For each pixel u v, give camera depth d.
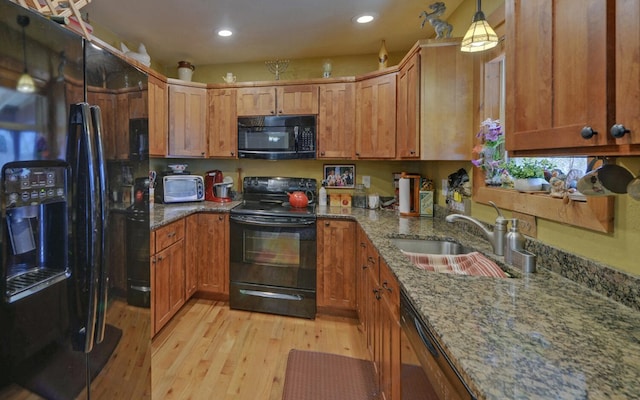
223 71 3.42
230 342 2.28
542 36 0.89
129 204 1.32
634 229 0.92
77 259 1.00
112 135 1.19
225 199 3.26
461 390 0.67
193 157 3.03
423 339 0.91
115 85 1.22
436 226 2.19
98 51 1.11
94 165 1.01
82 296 1.00
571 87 0.78
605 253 1.02
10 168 0.80
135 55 2.57
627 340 0.75
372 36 2.73
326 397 1.75
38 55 0.87
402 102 2.37
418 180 2.62
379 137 2.63
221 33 2.65
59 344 0.96
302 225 2.67
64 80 0.96
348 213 2.76
